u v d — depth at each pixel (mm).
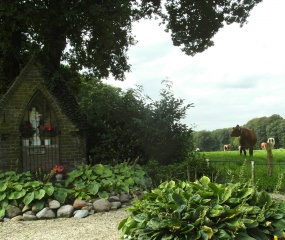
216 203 5492
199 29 22719
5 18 15219
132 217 5867
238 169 16203
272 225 5484
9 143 14164
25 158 14391
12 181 11898
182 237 5129
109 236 8539
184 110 16359
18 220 10672
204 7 21969
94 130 16297
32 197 10867
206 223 5156
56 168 13719
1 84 18703
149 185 13195
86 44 17734
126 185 12500
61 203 11211
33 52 15070
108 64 20859
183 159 16078
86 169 12953
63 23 15797
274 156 21094
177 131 16203
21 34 17422
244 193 5766
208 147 50906
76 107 15031
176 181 12930
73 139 14891
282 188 13680
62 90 14805
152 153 15914
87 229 9312
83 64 19281
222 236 5043
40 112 14656
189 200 5477
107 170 13016
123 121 16562
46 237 8711
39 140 14578
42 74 14586
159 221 5293
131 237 5605
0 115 14078
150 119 15984
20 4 15102
